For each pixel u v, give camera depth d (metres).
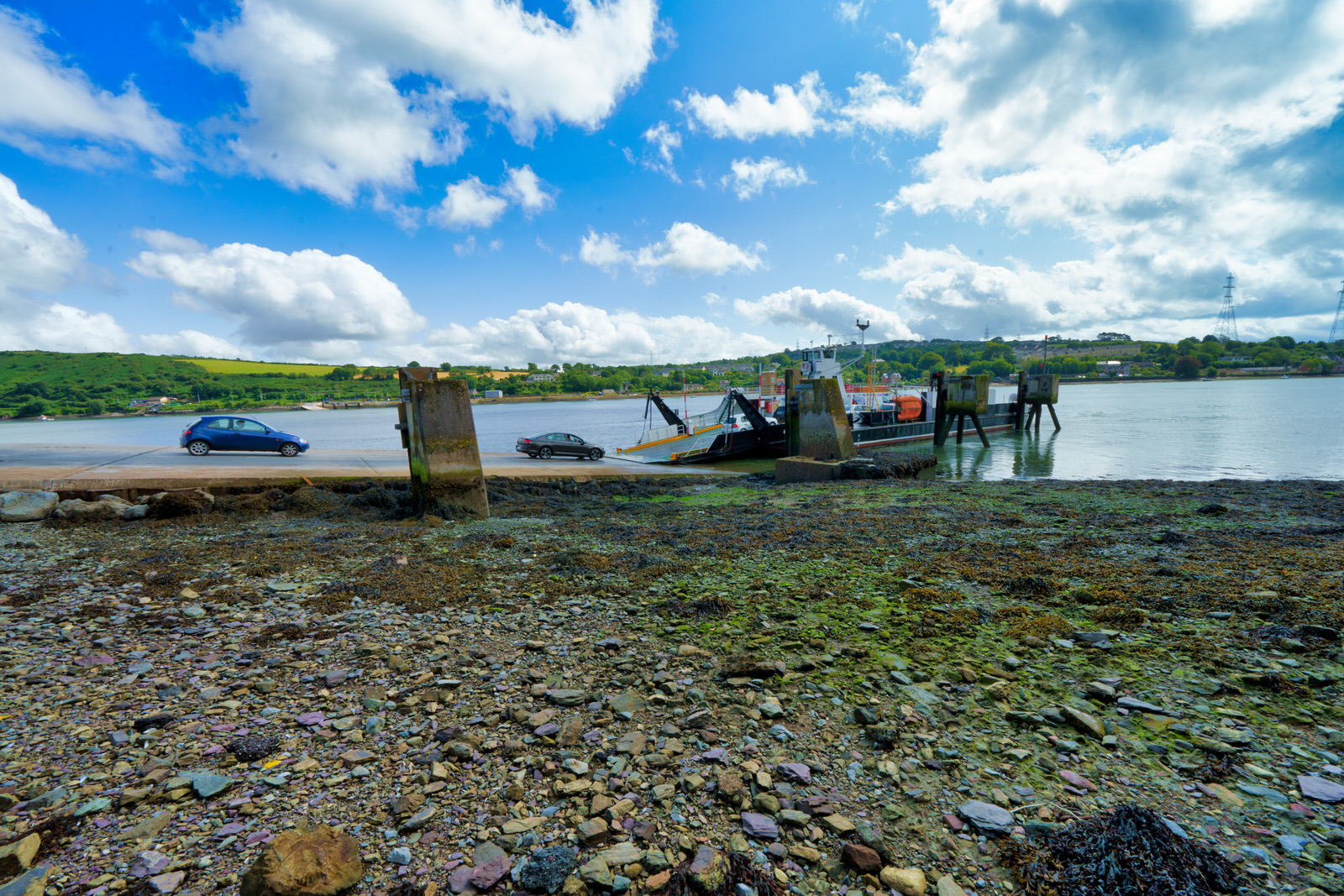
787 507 16.39
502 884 2.89
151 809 3.52
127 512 14.17
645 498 20.88
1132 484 20.11
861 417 46.66
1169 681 5.09
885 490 19.03
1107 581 7.99
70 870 2.98
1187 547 9.86
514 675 5.49
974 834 3.22
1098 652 5.76
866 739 4.25
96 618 7.24
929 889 2.82
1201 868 2.84
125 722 4.65
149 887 2.85
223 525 14.02
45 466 18.19
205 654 6.12
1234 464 30.78
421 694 5.08
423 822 3.35
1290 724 4.35
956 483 21.41
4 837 3.23
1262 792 3.53
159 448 25.95
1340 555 8.86
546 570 9.44
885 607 7.32
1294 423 53.28
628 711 4.70
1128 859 2.81
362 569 9.61
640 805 3.51
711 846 3.12
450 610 7.54
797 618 6.95
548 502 19.19
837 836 3.21
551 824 3.35
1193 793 3.56
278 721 4.68
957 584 8.27
